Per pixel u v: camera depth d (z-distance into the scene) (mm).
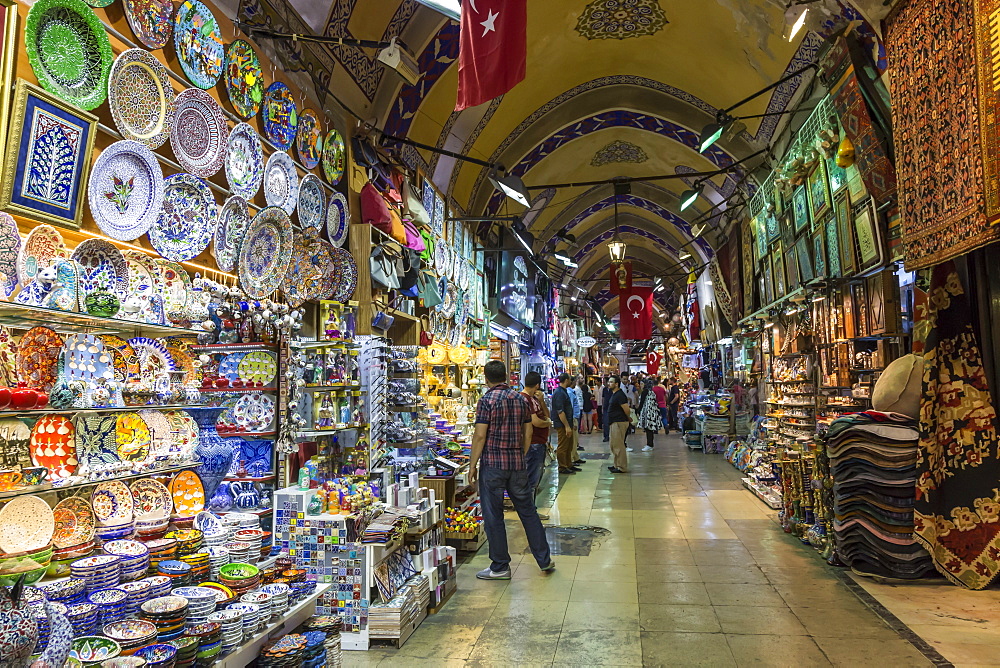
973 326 4355
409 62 4926
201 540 2820
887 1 4262
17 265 2332
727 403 13023
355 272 5281
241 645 2443
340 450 4547
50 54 2629
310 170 4938
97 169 2805
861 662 3084
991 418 4203
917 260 4105
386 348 5008
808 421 7145
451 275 8711
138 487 2863
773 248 8586
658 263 23281
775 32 6289
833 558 4789
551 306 18406
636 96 9648
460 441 7223
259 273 3959
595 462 11758
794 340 7523
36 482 2254
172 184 3266
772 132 8008
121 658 1961
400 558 3941
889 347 5410
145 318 2873
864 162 5168
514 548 5590
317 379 4184
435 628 3715
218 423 3631
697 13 7137
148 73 3148
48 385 2404
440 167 8234
